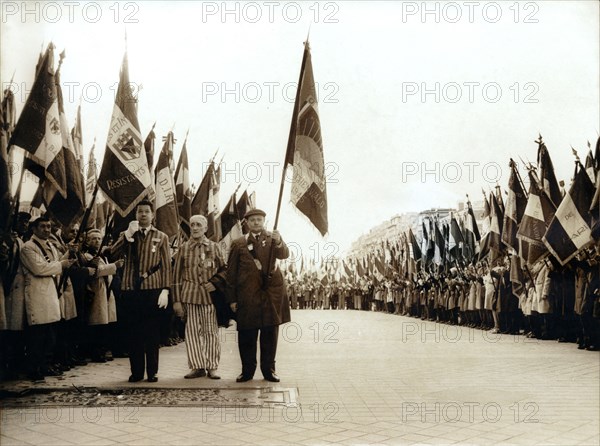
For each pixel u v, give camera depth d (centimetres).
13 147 803
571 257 1067
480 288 1581
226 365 861
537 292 1220
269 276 730
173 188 997
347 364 870
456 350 1049
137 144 809
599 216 1046
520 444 484
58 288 746
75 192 804
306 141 757
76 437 490
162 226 983
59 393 647
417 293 1988
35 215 834
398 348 1091
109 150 805
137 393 652
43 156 755
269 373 730
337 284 2591
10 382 700
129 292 721
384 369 826
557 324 1242
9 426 523
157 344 725
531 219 1170
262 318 720
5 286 677
